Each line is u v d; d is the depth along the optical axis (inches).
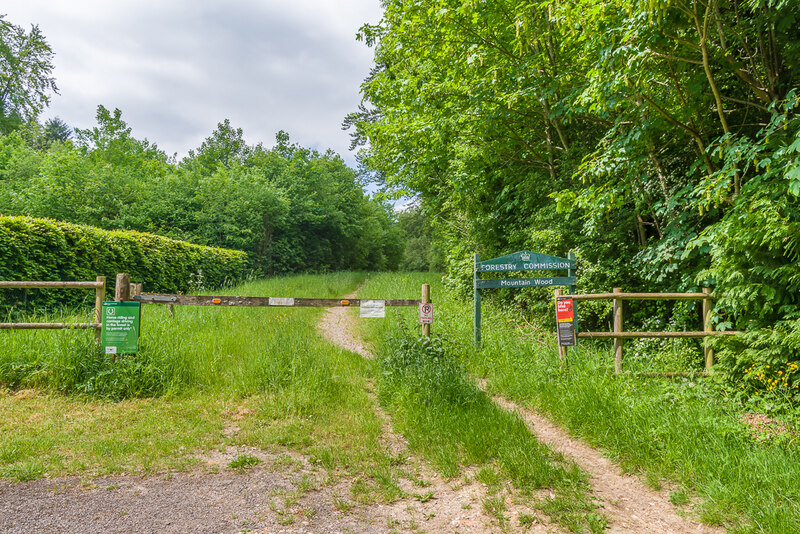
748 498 122.0
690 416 167.9
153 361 218.4
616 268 318.0
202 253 668.7
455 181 432.1
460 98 403.5
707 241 209.3
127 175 893.8
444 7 339.9
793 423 160.2
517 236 417.7
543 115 385.7
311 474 136.9
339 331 417.7
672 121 240.7
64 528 100.8
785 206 178.4
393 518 114.3
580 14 231.5
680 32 228.8
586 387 200.4
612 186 287.3
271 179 1240.2
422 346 251.6
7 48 1170.0
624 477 145.0
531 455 149.2
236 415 187.3
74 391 203.5
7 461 134.4
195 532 102.3
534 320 372.2
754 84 225.6
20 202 706.2
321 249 1373.0
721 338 213.3
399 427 177.9
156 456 143.5
